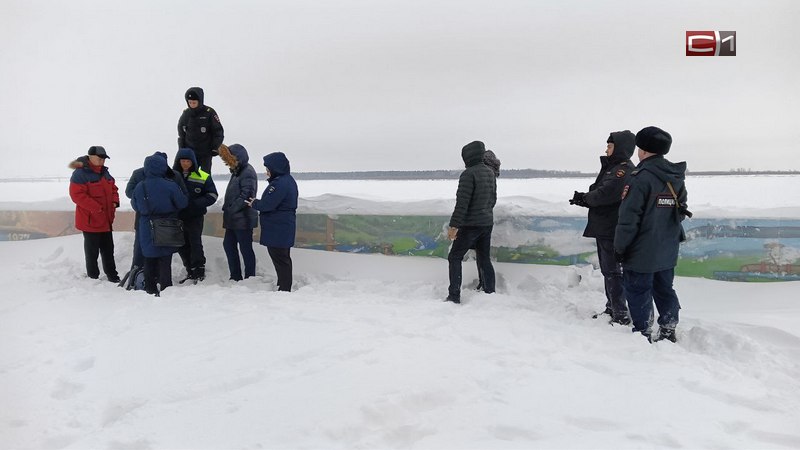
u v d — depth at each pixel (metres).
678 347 4.18
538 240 6.49
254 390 3.22
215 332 4.44
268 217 6.29
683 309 5.49
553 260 6.44
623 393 3.24
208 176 7.05
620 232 4.43
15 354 4.07
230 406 3.02
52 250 7.94
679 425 2.83
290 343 4.08
